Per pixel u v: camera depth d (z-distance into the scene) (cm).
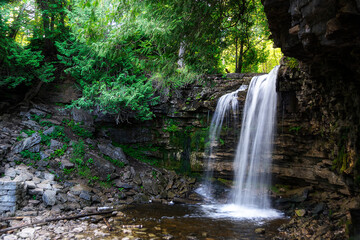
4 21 1209
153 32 706
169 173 1348
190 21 732
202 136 1338
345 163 682
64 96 1448
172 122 1434
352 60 432
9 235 656
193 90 1387
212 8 739
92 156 1175
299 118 994
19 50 1264
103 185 1103
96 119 1410
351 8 300
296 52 505
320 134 914
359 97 541
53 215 825
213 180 1261
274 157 1073
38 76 1330
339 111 682
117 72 1345
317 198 938
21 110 1317
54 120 1309
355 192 738
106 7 680
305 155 998
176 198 1148
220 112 1284
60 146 1149
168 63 787
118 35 699
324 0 331
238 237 698
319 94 775
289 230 749
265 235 715
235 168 1199
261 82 1154
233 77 1366
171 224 804
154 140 1449
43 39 1631
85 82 1327
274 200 1029
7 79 1250
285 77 952
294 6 395
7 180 857
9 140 1088
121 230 730
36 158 1057
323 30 359
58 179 1021
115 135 1420
